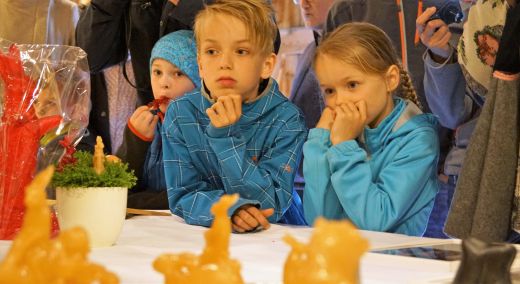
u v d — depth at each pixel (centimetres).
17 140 128
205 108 171
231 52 166
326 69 169
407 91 185
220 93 167
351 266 55
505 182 157
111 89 249
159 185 210
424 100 209
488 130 160
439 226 206
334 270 55
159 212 172
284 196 167
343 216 173
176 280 63
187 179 170
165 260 64
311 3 227
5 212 127
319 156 169
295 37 234
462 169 164
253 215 145
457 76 200
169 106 176
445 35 200
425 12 202
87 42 238
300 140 174
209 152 170
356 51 165
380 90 169
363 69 166
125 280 89
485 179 158
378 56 168
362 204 163
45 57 144
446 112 203
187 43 214
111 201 117
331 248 55
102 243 118
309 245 56
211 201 158
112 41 240
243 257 107
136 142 209
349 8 219
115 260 104
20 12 257
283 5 235
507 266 72
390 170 166
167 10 221
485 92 190
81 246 56
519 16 153
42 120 132
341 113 167
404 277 91
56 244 55
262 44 168
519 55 154
